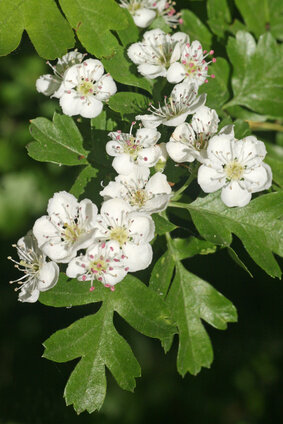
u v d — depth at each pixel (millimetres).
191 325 281
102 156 281
